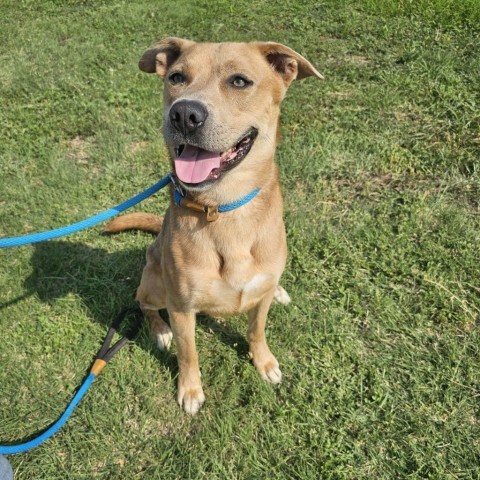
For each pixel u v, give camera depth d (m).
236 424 0.62
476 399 0.63
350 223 0.86
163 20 1.48
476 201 0.88
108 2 1.64
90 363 0.69
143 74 1.21
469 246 0.80
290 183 0.94
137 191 0.95
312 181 0.94
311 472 0.57
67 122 1.09
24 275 0.80
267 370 0.67
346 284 0.77
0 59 1.33
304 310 0.74
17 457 0.60
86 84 1.21
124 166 1.00
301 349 0.70
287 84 0.58
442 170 0.93
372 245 0.83
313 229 0.85
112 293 0.78
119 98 1.14
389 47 1.25
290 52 0.55
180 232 0.55
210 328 0.74
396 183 0.92
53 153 1.02
